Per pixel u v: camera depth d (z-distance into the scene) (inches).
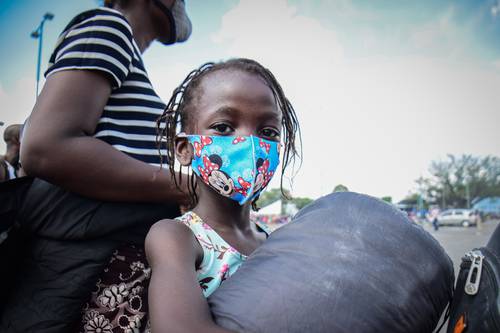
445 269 38.5
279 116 51.2
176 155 53.6
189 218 50.0
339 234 37.6
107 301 51.8
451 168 2630.4
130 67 55.8
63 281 49.8
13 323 49.8
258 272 36.8
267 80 51.1
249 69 50.5
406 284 35.2
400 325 33.9
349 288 34.0
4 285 51.6
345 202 41.6
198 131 50.1
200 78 51.8
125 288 52.7
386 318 33.4
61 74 49.2
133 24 62.6
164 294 36.8
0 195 48.8
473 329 34.7
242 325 33.5
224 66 51.2
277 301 33.9
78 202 50.8
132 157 54.7
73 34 52.0
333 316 32.9
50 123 46.9
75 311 49.9
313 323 32.7
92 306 51.6
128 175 50.9
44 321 48.9
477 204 2437.3
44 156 46.7
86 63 49.7
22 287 50.8
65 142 47.2
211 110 48.1
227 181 47.7
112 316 51.6
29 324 49.1
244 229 53.9
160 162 56.4
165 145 59.9
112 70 51.3
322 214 40.5
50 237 50.6
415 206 2593.5
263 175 47.7
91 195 50.2
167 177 54.2
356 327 32.6
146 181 52.3
